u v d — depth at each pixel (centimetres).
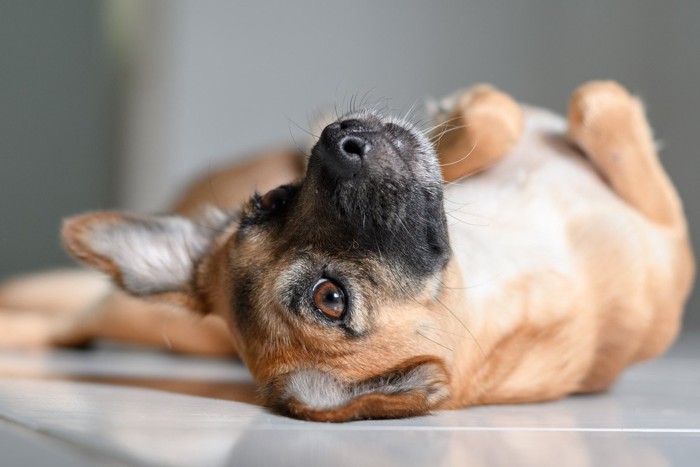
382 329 66
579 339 78
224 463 48
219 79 190
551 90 190
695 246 166
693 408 74
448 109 85
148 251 80
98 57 188
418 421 63
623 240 82
